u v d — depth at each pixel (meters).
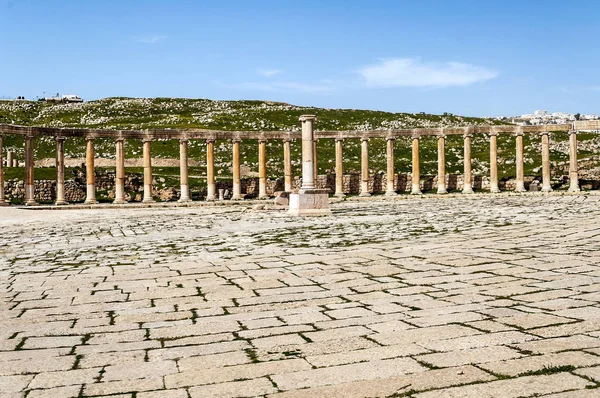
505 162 86.31
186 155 57.03
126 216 37.81
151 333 8.37
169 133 56.38
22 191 60.50
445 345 7.18
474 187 70.00
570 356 6.54
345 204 48.62
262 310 9.70
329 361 6.74
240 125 114.69
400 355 6.85
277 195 44.81
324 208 35.03
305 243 19.88
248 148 98.75
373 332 7.95
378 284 11.73
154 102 152.25
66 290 12.03
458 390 5.67
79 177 67.62
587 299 9.56
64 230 27.75
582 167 72.81
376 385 5.89
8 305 10.59
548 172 59.38
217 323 8.84
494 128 59.81
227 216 36.16
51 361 7.08
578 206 37.12
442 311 9.10
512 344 7.10
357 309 9.51
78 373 6.60
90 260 16.98
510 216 29.94
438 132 60.72
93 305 10.45
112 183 69.38
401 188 71.19
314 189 35.00
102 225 30.42
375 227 25.62
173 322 9.02
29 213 41.41
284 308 9.80
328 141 107.56
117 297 11.16
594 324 7.89
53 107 146.38
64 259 17.34
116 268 15.16
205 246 19.86
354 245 18.88
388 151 60.66
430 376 6.09
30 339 8.16
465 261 14.48
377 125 119.31
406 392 5.67
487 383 5.82
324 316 9.09
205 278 13.12
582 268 12.77
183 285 12.29
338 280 12.37
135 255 17.95
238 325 8.69
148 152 55.53
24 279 13.67
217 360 6.96
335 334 7.93
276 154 95.25
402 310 9.30
